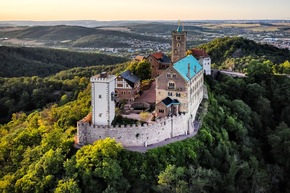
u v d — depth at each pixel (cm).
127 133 12850
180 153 12925
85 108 16412
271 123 18650
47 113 18900
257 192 12850
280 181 14638
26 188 11631
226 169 13188
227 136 15312
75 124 15438
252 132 17100
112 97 13362
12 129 18088
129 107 15662
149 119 13875
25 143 14400
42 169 12150
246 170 13262
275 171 14775
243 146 15262
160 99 14700
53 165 11994
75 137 13788
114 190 11044
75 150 12838
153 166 12200
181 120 14038
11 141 14750
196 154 13138
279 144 15762
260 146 16588
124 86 16212
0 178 13038
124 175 11856
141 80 19062
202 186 11338
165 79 14450
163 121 13362
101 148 11888
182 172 11588
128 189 11531
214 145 14238
